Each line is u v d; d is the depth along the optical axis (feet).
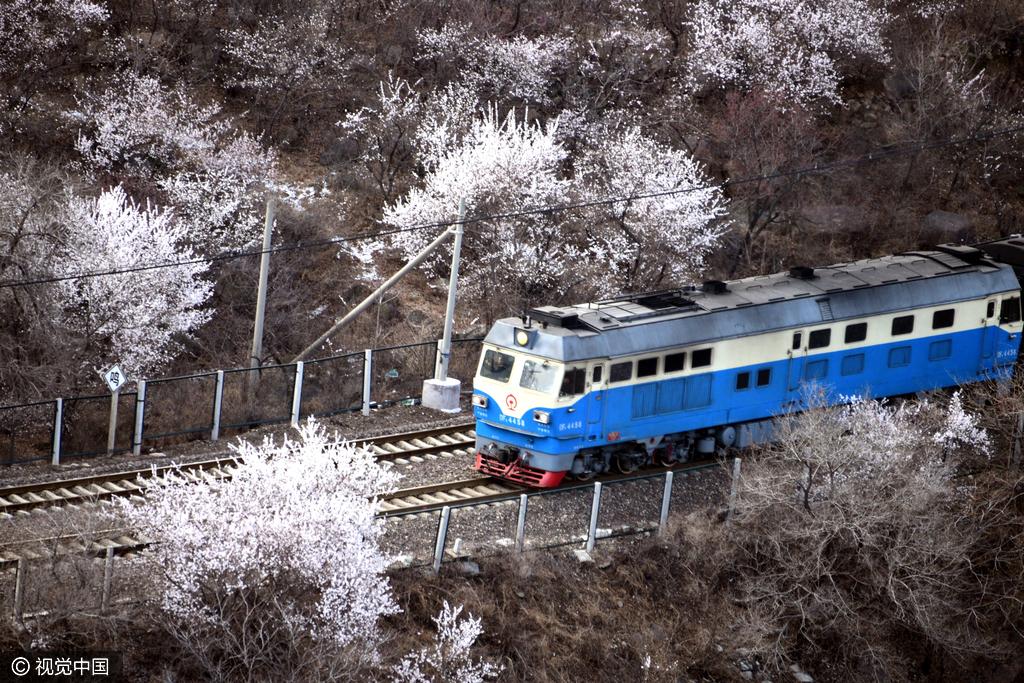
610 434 160.56
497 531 147.02
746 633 146.61
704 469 164.55
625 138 243.40
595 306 165.78
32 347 188.55
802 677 149.28
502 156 223.30
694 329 165.27
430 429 178.50
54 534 134.00
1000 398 178.60
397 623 134.41
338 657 120.06
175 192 230.68
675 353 163.94
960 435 168.66
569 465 158.71
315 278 231.50
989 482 166.81
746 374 171.53
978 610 160.97
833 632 153.07
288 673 118.83
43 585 121.29
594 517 150.41
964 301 190.60
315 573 121.29
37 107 252.42
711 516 157.89
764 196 249.14
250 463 128.98
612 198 229.45
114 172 238.68
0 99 247.70
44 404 173.88
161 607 120.06
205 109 255.50
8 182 202.49
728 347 168.45
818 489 151.74
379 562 126.21
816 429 151.23
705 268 238.48
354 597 121.90
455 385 189.16
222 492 125.70
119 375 166.61
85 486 152.76
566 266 223.10
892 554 149.79
